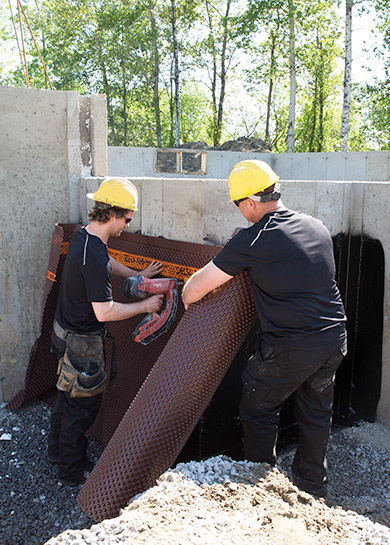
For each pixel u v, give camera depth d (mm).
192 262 2840
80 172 4344
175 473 1996
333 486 2781
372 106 22938
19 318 4250
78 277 2701
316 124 27672
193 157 15180
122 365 3424
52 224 4281
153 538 1554
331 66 24375
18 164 4070
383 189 3240
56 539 1646
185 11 22469
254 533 1649
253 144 18250
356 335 3529
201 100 30859
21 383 4332
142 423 2355
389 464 3008
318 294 2127
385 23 18375
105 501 2293
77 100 4227
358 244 3428
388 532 1732
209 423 2836
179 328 2443
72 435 2955
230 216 2877
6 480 3129
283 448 3213
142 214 3393
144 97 25438
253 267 2123
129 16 22484
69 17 23578
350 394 3607
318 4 19750
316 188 3158
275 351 2150
